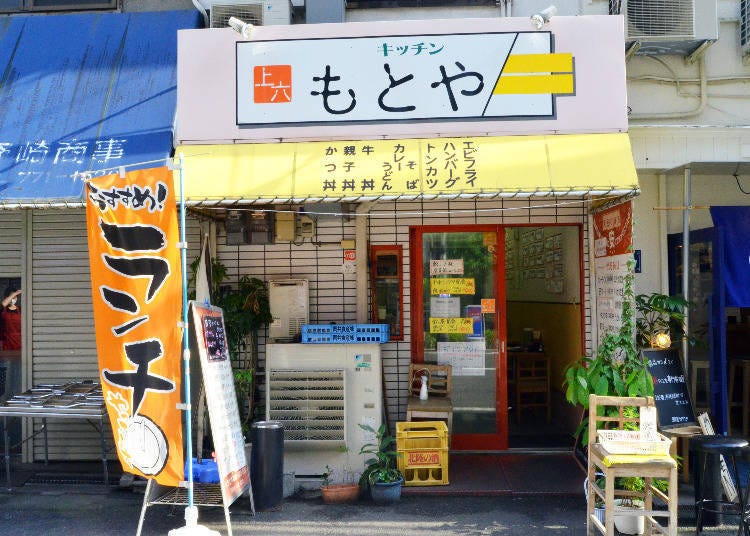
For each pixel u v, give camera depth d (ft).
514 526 19.60
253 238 24.80
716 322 23.44
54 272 26.48
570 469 24.30
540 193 20.20
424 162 20.79
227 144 21.62
